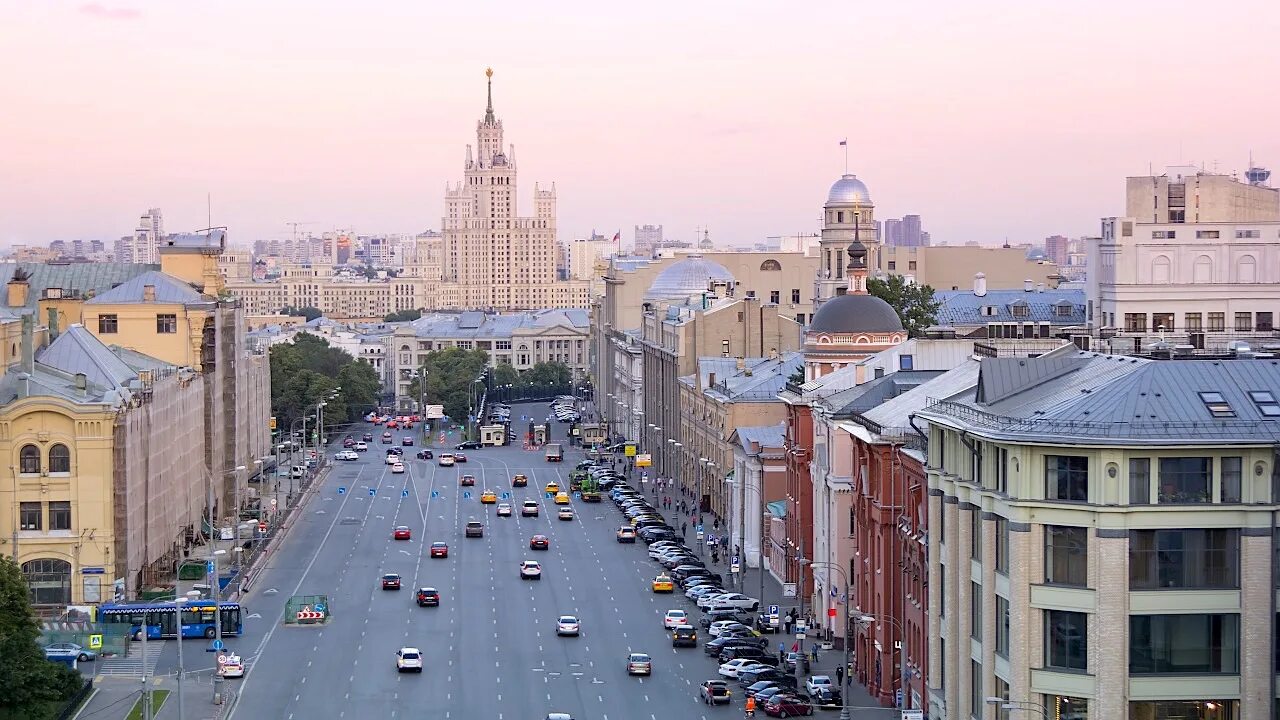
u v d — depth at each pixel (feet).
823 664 597.11
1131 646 360.69
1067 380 409.90
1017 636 368.68
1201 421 364.79
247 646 645.10
